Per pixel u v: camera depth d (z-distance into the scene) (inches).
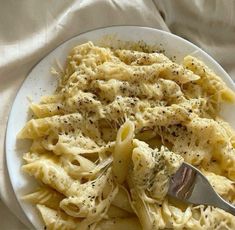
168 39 9.7
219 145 8.8
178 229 8.0
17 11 9.4
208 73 9.3
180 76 9.1
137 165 8.0
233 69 10.8
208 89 9.4
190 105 8.8
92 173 8.3
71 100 8.7
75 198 8.0
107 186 8.2
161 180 8.1
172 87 8.9
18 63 9.4
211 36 10.8
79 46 9.2
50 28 9.6
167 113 8.6
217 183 8.4
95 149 8.5
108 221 8.3
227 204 8.1
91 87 8.9
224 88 9.3
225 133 8.9
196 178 8.2
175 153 8.5
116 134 8.7
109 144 8.5
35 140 8.7
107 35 9.6
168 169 8.1
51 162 8.4
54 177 8.2
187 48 9.7
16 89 9.4
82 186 8.2
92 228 8.1
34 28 9.5
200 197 8.2
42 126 8.6
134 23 10.2
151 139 8.8
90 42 9.3
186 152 8.7
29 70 9.5
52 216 8.1
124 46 9.7
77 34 9.7
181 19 10.7
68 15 9.7
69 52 9.4
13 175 8.5
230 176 8.8
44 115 8.8
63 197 8.3
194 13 10.5
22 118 8.9
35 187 8.5
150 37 9.7
